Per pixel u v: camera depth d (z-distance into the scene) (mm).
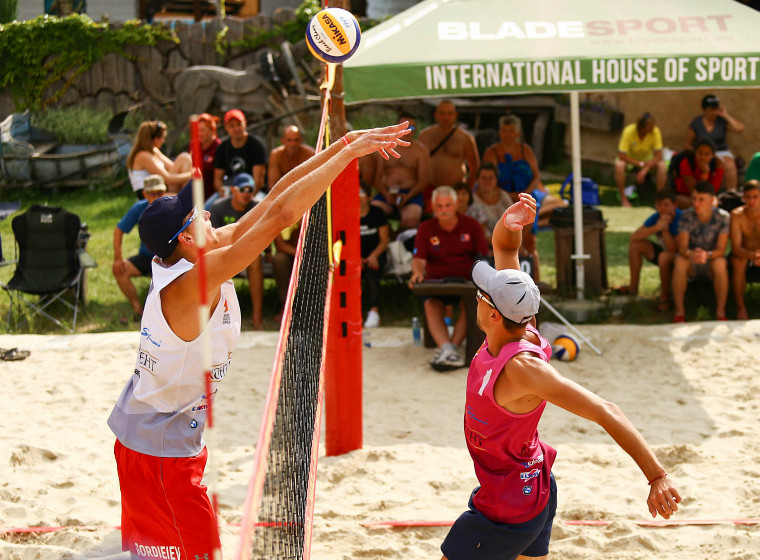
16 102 21078
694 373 9594
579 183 11930
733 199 12867
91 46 20969
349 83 10070
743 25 10625
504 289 3852
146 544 4184
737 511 6266
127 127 20531
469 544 4094
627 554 5656
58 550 5660
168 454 4039
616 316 11828
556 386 3621
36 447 7531
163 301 3865
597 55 10086
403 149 13008
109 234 15992
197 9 25188
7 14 21344
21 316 12055
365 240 11773
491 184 12031
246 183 11344
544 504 4129
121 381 9570
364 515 6391
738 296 11523
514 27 10609
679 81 10078
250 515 2537
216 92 19344
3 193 18781
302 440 4504
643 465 3418
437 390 9289
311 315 5461
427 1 11414
